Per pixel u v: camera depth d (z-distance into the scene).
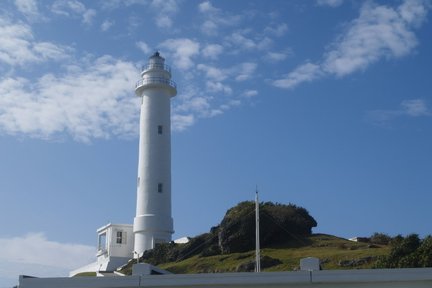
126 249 80.44
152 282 26.88
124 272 69.81
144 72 81.50
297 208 72.62
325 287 26.30
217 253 68.50
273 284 26.48
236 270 59.22
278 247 67.06
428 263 44.69
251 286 26.69
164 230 76.75
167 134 80.06
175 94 82.56
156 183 77.75
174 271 63.50
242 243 67.44
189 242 71.38
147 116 80.12
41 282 26.91
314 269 27.44
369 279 25.89
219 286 26.62
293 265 57.00
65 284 26.95
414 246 48.03
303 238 69.00
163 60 82.50
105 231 82.25
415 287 25.81
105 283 26.92
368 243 64.94
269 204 73.25
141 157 79.25
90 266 82.50
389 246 58.00
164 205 77.50
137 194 78.62
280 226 69.00
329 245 65.12
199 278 26.70
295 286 26.45
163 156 78.94
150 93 80.81
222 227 69.38
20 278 26.91
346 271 26.11
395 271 25.81
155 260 71.56
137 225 77.12
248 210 69.69
